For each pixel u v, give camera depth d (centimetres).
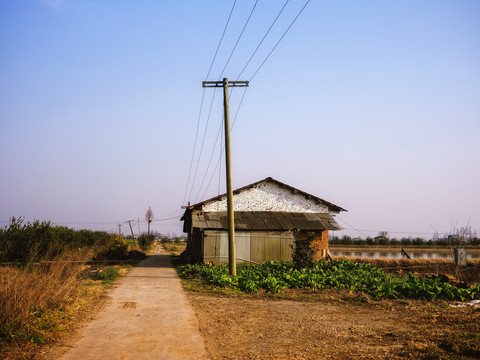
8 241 2447
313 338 807
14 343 684
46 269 1076
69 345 717
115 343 740
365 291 1470
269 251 2647
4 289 792
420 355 666
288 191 2934
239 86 1933
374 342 773
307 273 1873
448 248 6025
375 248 6012
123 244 3070
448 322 970
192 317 987
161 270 2325
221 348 727
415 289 1388
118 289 1452
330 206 2972
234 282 1608
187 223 3791
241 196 2856
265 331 863
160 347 721
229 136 1898
